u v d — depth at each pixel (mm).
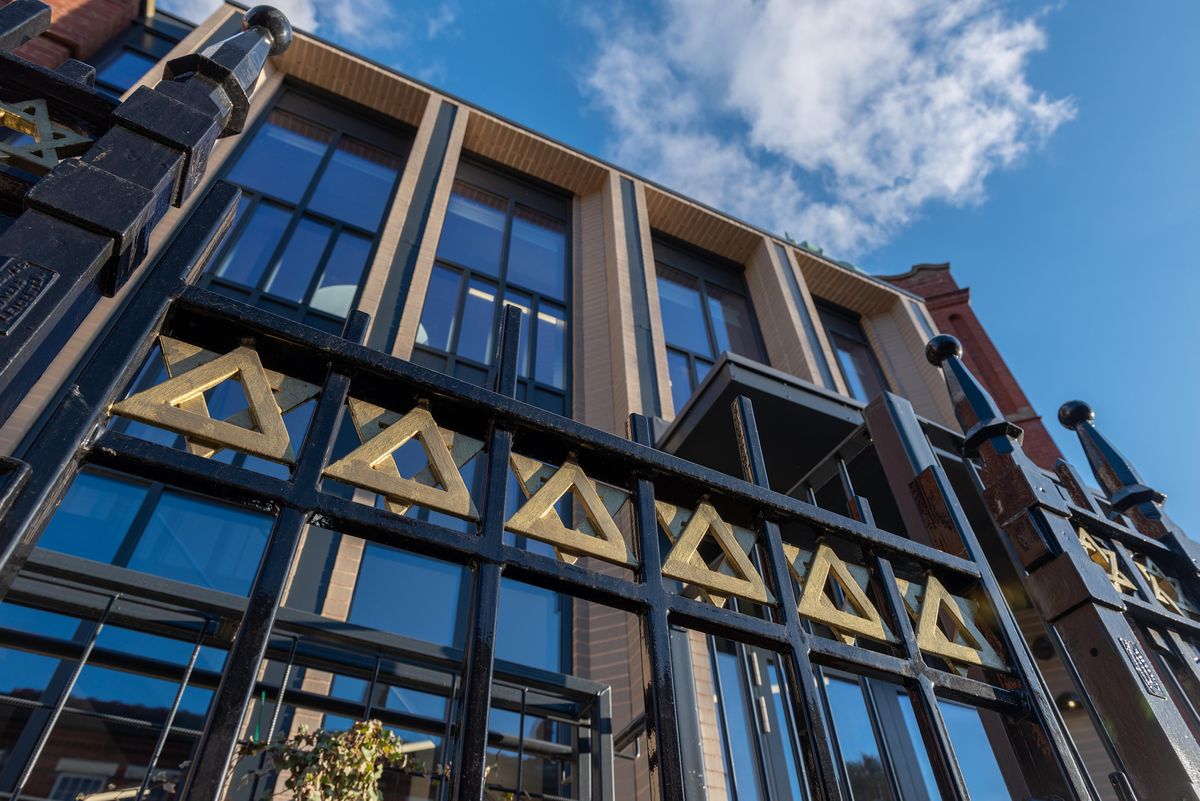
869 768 6375
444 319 9906
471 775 1200
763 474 2088
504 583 6941
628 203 13242
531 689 4711
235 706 1127
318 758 3598
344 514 1422
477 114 12781
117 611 3969
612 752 4707
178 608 3930
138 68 10242
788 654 1749
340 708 4605
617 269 11438
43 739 3150
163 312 1489
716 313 13195
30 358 1223
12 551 1091
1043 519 2551
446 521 7293
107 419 1348
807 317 12930
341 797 3562
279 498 1396
